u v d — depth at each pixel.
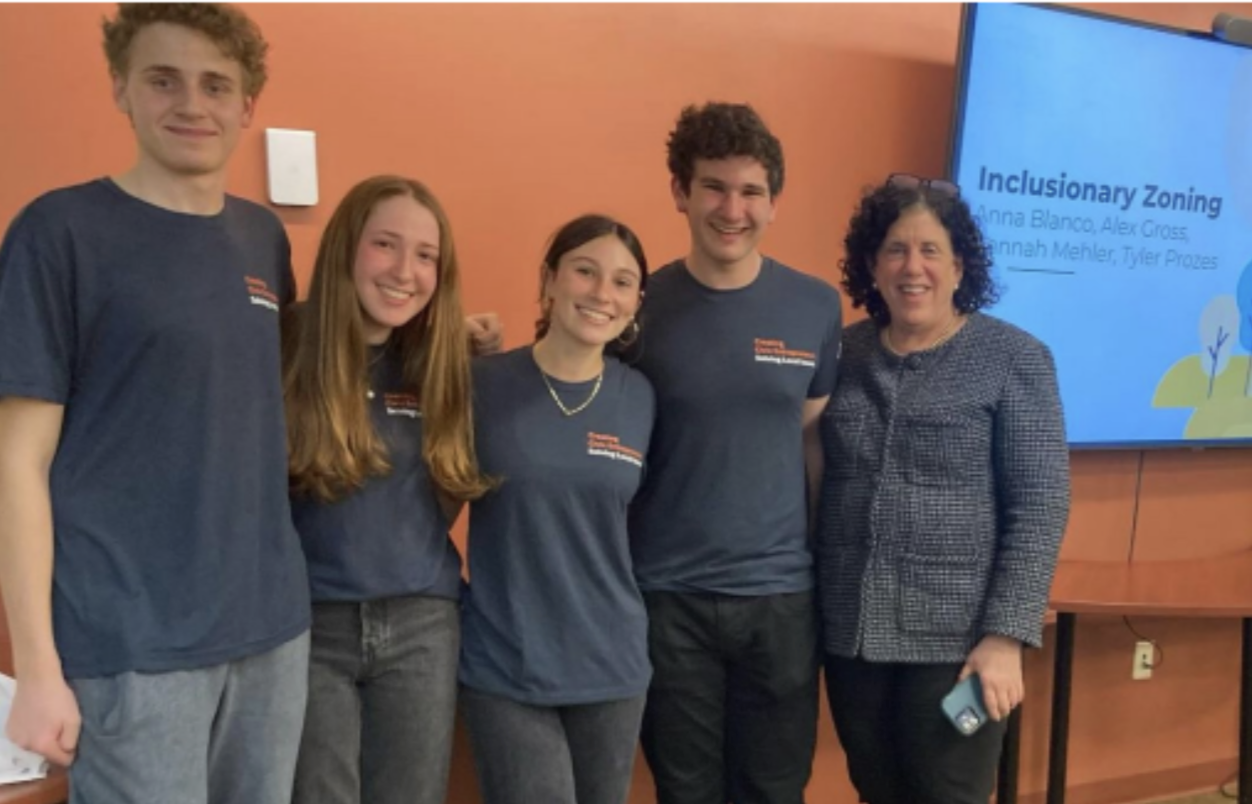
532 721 1.36
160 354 1.10
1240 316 2.36
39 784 1.19
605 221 1.41
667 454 1.51
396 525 1.33
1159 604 1.92
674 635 1.51
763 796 1.59
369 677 1.32
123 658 1.08
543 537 1.37
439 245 1.34
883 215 1.53
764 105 1.95
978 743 1.47
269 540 1.21
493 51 1.74
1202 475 2.46
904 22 2.04
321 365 1.30
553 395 1.42
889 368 1.54
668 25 1.85
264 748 1.20
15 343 1.04
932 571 1.47
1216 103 2.22
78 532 1.09
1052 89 2.07
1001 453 1.47
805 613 1.56
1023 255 2.12
